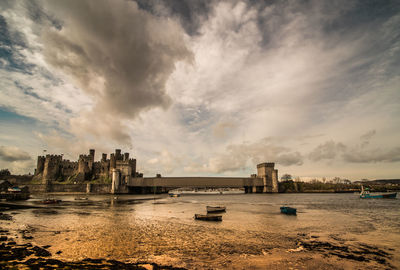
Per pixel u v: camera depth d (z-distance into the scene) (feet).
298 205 192.54
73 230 78.43
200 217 106.42
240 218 113.80
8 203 182.80
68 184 375.25
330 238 71.51
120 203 202.39
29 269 40.45
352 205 192.85
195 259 50.11
